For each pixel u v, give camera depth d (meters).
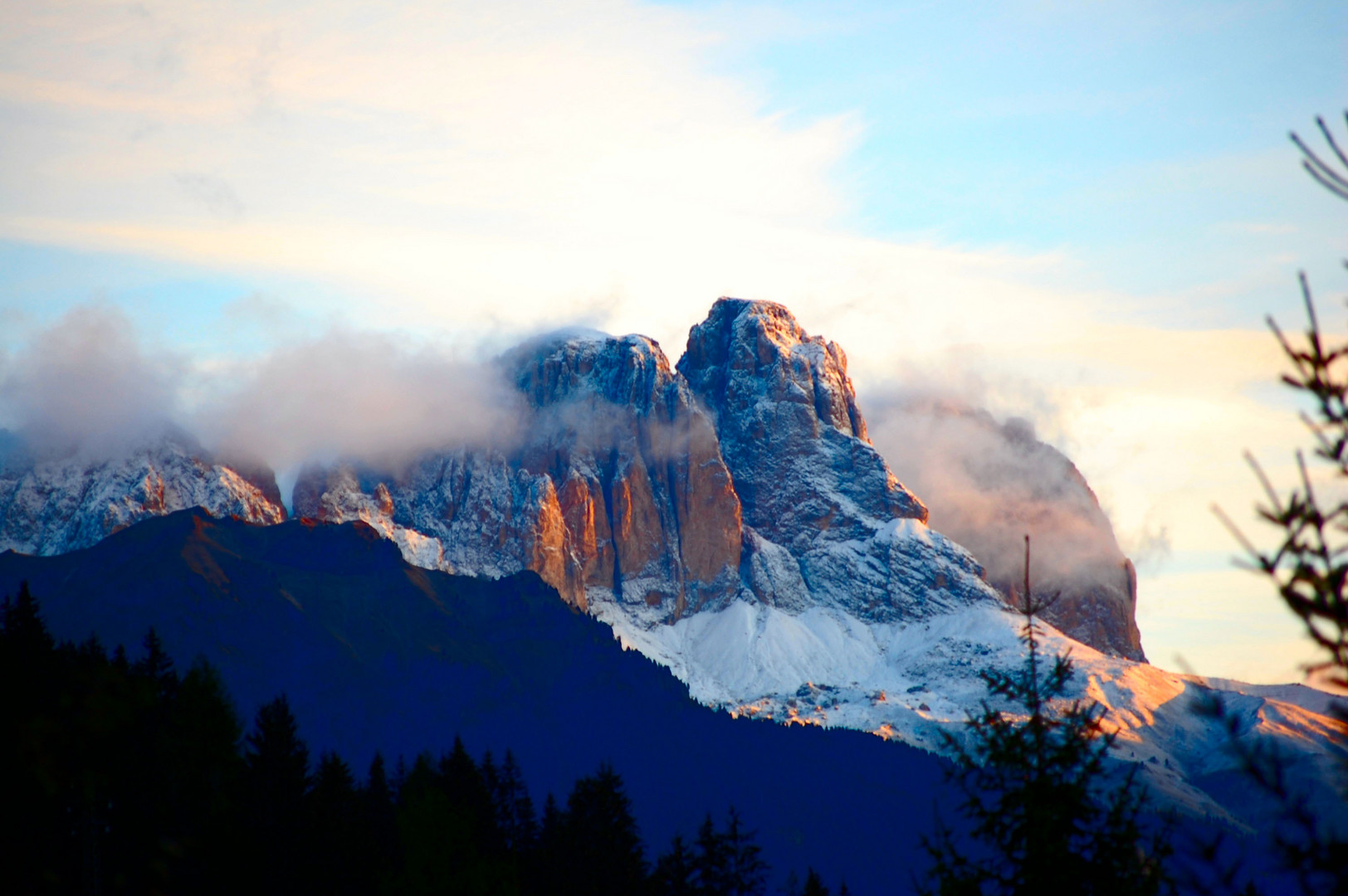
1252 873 84.94
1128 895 136.75
